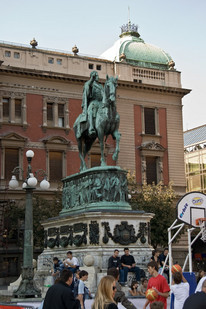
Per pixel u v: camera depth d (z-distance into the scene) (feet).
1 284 148.46
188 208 53.78
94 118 75.10
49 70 175.83
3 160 163.12
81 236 71.31
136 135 186.60
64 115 176.55
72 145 175.01
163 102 194.08
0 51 169.89
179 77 199.11
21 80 170.19
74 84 178.50
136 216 70.69
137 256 68.90
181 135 195.11
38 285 75.05
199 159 241.76
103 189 72.33
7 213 153.07
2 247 157.07
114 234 69.05
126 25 212.23
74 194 78.28
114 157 74.28
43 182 71.97
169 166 190.08
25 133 168.55
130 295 55.62
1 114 166.20
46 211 147.84
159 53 202.49
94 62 184.85
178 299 37.17
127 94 187.83
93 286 63.57
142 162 184.75
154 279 37.45
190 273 46.68
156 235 150.51
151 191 158.81
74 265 61.67
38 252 157.58
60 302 28.45
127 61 194.49
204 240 54.75
